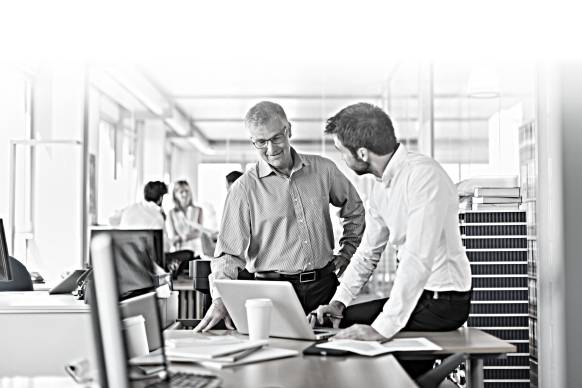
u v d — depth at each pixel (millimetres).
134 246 2029
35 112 8617
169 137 10062
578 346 3754
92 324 1644
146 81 9734
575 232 3768
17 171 8086
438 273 3160
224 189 9828
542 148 3982
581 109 3807
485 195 4566
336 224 8461
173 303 5141
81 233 8352
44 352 3918
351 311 3377
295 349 2713
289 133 3809
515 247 4375
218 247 3855
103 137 10414
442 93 6430
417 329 3166
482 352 2729
